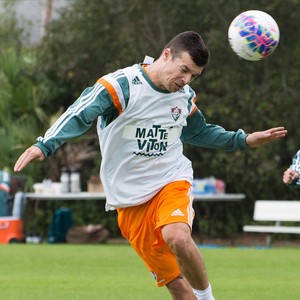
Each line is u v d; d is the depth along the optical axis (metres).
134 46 77.88
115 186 22.14
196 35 21.28
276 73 73.88
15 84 81.75
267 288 34.59
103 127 21.92
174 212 21.27
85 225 79.25
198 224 80.19
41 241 76.19
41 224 80.00
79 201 80.00
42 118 80.44
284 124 73.88
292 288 34.59
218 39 73.38
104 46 80.31
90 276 39.12
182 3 75.38
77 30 80.69
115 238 79.81
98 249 56.47
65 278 38.09
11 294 31.78
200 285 21.28
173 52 21.09
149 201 22.08
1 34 92.88
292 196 77.44
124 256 50.53
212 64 74.62
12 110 81.06
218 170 77.25
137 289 33.78
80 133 20.41
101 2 79.75
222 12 74.25
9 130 78.62
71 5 82.31
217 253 54.34
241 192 77.94
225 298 31.22
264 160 75.06
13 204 67.69
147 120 21.64
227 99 74.94
